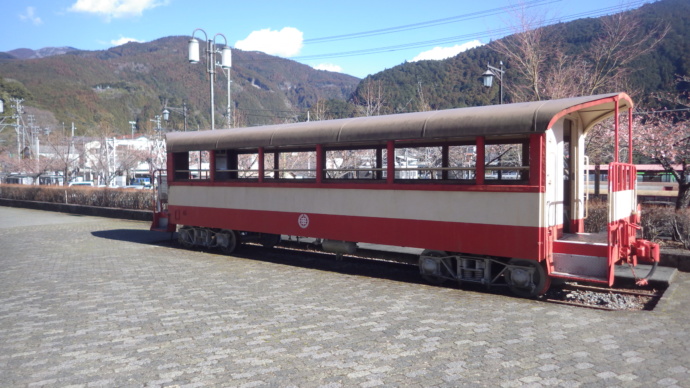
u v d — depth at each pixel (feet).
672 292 24.16
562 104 23.16
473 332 18.85
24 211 87.51
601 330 18.93
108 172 115.55
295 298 24.50
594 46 54.95
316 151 31.86
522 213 23.89
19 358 16.70
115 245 44.27
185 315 21.61
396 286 27.25
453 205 26.14
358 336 18.51
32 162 140.46
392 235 28.50
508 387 13.85
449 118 25.95
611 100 23.20
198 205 39.99
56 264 35.09
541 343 17.49
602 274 22.72
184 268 32.83
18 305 23.79
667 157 38.50
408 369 15.25
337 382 14.37
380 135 28.27
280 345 17.61
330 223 31.40
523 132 23.58
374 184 29.27
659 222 33.09
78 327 20.08
